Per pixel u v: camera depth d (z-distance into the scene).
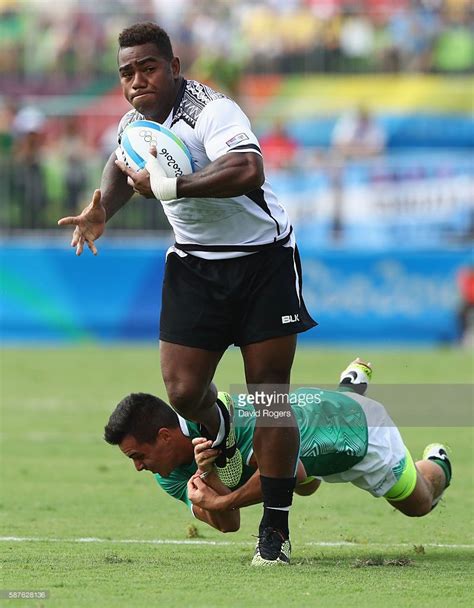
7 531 25.89
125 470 36.44
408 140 97.06
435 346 77.50
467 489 32.75
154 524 27.31
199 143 20.53
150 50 20.45
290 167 80.56
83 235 21.94
